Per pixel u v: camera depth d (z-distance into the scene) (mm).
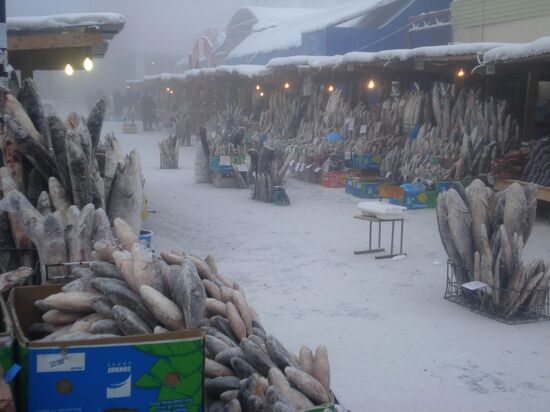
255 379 2584
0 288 3207
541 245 8961
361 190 13078
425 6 22812
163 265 2879
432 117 15039
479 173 12297
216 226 10102
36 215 4039
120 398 2316
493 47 11656
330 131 17188
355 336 5391
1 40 7547
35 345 2234
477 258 6000
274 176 12445
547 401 4254
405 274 7363
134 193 5500
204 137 15016
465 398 4281
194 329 2400
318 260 7992
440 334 5449
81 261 3869
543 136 13664
